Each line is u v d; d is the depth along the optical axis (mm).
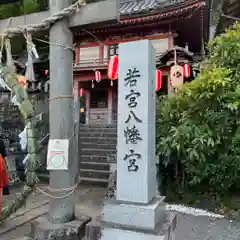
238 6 11867
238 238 3787
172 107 5582
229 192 5305
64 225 3482
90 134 10047
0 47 4000
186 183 5637
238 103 4352
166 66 9453
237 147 4695
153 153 3141
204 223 4371
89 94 14859
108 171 7359
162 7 8688
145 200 2896
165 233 2719
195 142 4621
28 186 3518
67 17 3562
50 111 3621
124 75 3057
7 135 9672
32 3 8531
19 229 3887
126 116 3023
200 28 9578
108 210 2934
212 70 4797
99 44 10930
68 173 3592
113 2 3350
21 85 3498
